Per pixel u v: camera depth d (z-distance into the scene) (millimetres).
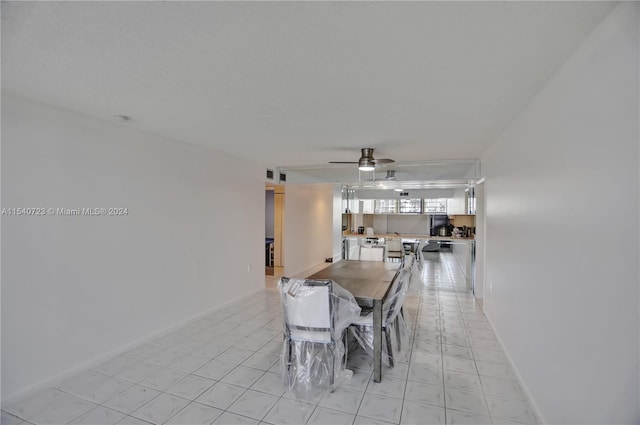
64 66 1798
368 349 3021
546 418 1999
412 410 2252
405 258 3623
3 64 1775
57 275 2557
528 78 1946
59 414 2203
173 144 3656
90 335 2799
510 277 2898
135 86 2096
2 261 2242
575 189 1627
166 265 3572
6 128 2244
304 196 7246
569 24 1380
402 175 5945
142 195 3277
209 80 1994
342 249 7195
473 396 2412
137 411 2238
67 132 2609
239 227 4879
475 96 2252
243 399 2381
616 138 1284
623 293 1232
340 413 2225
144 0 1203
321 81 2012
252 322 3957
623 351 1232
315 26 1399
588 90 1501
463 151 4305
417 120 2850
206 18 1335
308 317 2527
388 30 1432
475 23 1375
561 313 1789
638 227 1148
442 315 4223
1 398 2248
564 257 1749
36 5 1228
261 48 1597
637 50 1154
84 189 2742
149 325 3367
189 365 2875
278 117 2779
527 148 2422
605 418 1352
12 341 2299
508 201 3000
